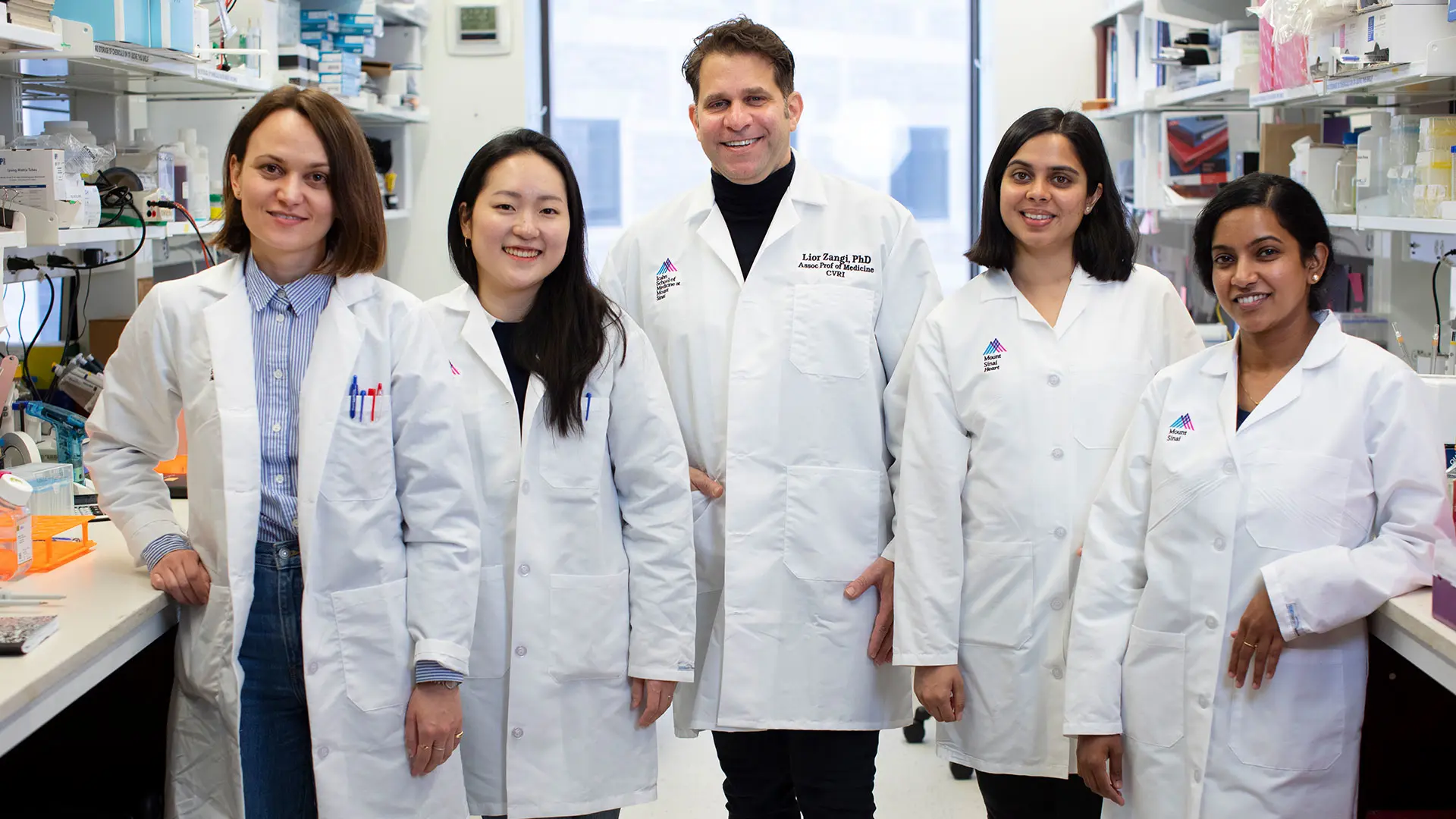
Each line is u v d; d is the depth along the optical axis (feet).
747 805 6.77
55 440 7.77
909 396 6.09
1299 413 4.98
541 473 5.57
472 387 5.65
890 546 6.36
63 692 4.29
